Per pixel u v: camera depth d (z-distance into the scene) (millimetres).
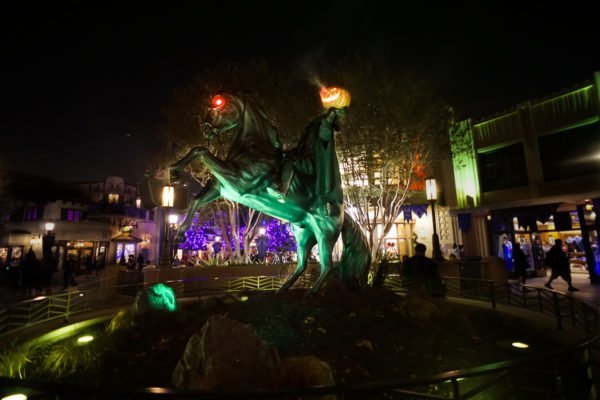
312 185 5793
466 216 19297
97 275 27219
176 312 6359
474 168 19172
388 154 14141
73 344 5863
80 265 33219
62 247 32438
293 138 14445
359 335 4941
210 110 5543
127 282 12492
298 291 6234
